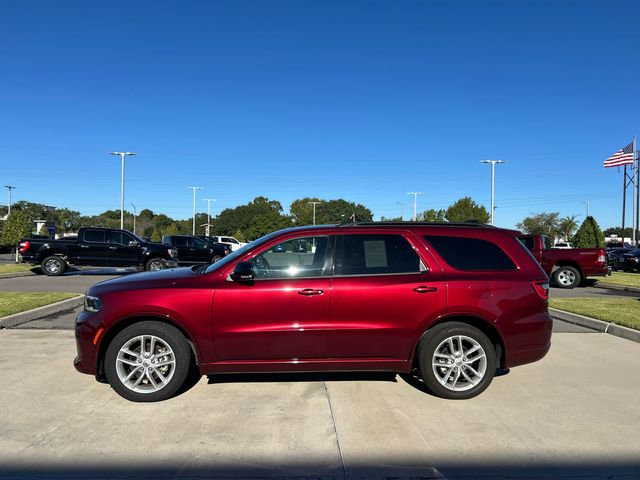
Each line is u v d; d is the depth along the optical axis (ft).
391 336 15.71
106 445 12.36
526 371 19.31
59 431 13.19
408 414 14.61
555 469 11.32
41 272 62.59
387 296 15.67
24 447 12.21
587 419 14.34
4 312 27.94
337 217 429.38
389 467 11.36
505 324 15.97
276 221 293.64
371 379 17.99
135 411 14.66
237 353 15.56
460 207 207.41
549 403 15.66
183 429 13.37
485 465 11.49
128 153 144.87
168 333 15.43
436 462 11.61
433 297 15.75
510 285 16.14
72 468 11.16
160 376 15.47
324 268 16.01
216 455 11.87
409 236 16.55
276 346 15.55
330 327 15.56
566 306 33.06
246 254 16.15
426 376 15.87
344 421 14.02
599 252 50.88
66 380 17.46
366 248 16.35
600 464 11.57
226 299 15.42
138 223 285.64
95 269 70.33
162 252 60.85
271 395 16.20
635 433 13.37
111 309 15.30
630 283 53.57
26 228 82.02
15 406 14.98
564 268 51.57
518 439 12.92
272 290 15.53
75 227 236.22
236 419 14.10
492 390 16.94
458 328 15.88
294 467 11.32
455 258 16.40
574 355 21.75
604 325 26.84
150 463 11.44
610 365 20.17
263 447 12.32
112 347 15.34
